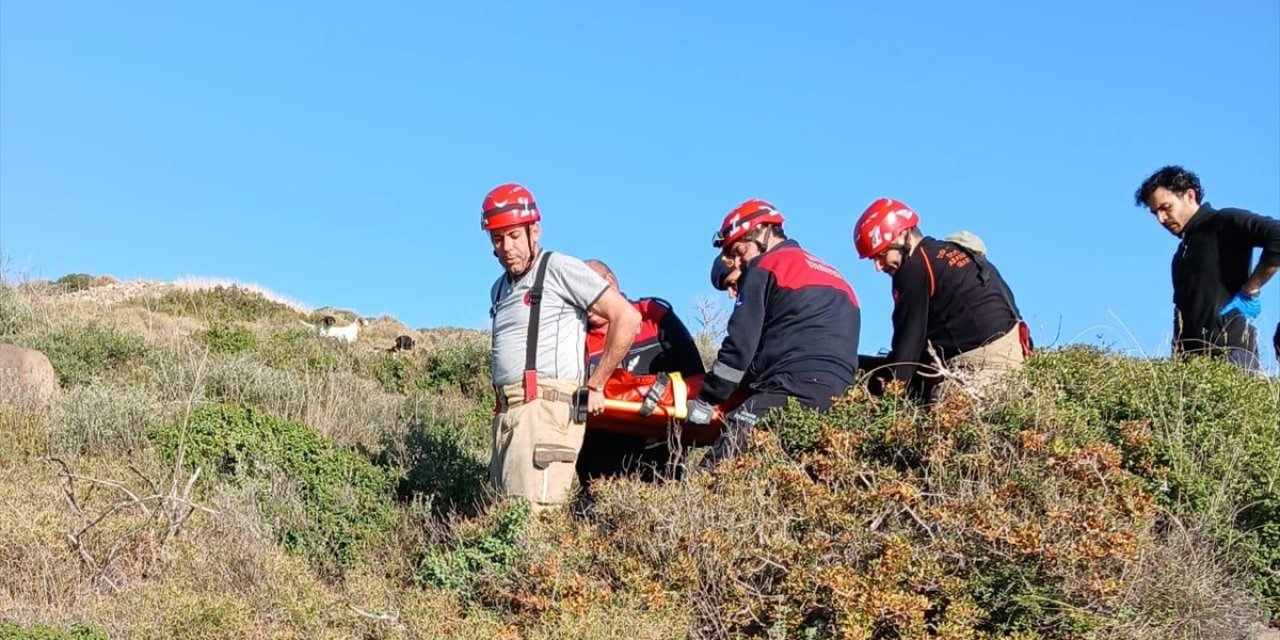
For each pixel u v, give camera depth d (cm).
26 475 656
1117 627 476
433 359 1293
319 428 890
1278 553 557
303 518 626
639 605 488
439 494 700
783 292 651
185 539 564
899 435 578
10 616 475
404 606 507
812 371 636
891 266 662
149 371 991
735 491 541
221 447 688
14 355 893
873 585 479
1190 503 567
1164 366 649
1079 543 481
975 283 640
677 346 712
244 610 491
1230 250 720
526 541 536
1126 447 589
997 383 602
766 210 673
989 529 488
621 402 662
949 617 466
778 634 479
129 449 744
